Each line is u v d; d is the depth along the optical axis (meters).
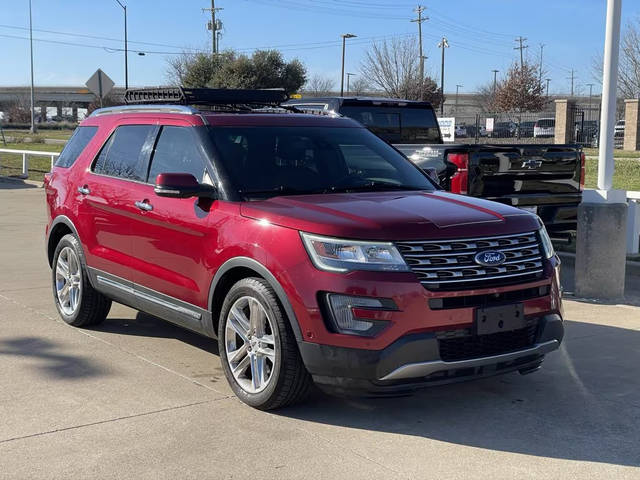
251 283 4.78
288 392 4.66
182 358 5.95
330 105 11.16
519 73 57.03
